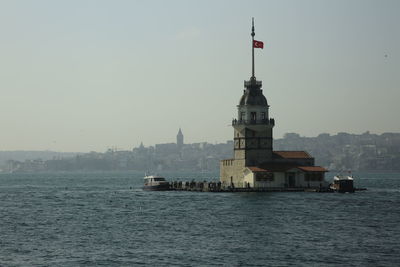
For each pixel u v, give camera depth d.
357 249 164.50
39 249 167.62
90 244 175.00
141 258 155.62
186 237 185.38
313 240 177.88
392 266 146.12
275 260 152.00
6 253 162.38
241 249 165.25
